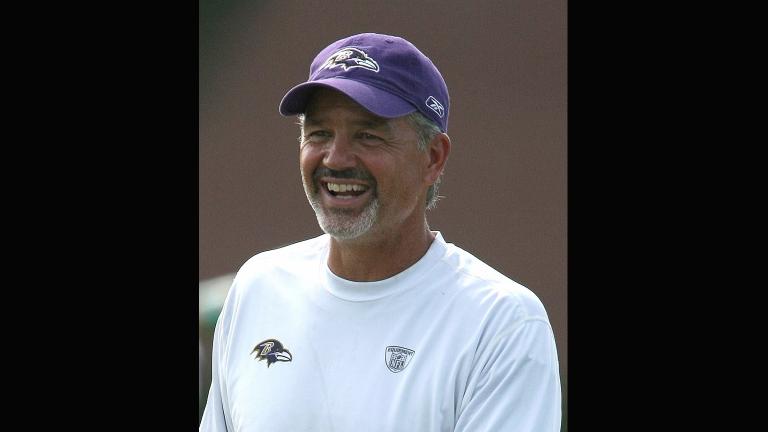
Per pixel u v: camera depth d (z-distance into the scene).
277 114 19.48
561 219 18.67
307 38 19.19
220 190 19.44
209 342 15.55
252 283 10.87
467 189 18.97
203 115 19.50
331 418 9.74
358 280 10.15
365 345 9.91
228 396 10.58
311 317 10.26
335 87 9.41
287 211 19.45
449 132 18.94
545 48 18.64
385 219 9.71
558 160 18.67
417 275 10.03
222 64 19.47
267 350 10.32
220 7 19.31
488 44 18.81
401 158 9.68
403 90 9.73
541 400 9.38
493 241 18.83
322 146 9.73
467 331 9.62
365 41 9.95
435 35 18.89
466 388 9.45
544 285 18.58
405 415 9.45
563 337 18.06
